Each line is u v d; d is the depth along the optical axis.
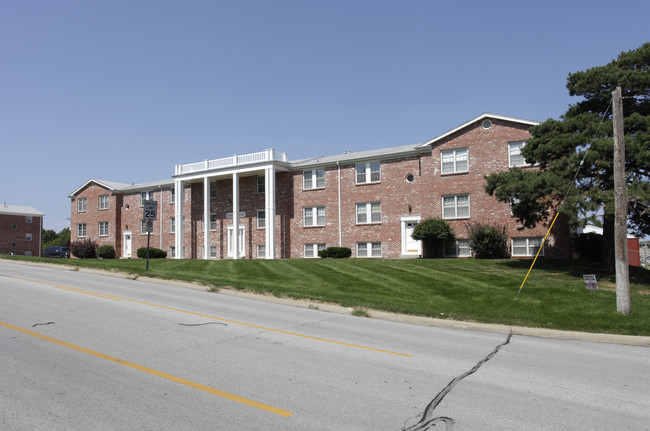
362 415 5.09
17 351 7.39
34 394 5.53
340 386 6.09
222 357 7.35
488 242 25.47
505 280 17.75
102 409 5.09
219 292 15.52
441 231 26.89
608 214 16.55
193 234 40.12
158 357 7.23
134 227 44.69
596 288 13.70
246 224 37.06
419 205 29.77
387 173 31.09
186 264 24.81
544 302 13.46
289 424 4.79
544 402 5.66
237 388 5.89
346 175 32.72
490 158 26.92
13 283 16.08
